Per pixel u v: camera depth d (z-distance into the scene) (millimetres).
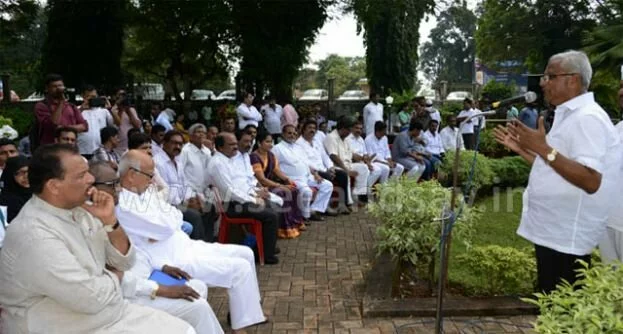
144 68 19766
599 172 2740
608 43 11938
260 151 6363
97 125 6840
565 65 2867
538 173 3078
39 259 2207
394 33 19641
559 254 3051
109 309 2393
